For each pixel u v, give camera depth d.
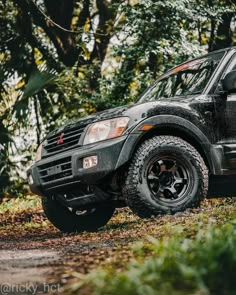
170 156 7.82
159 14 16.08
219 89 8.27
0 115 17.81
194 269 3.57
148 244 5.37
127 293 3.26
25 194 17.19
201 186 7.88
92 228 9.00
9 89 18.83
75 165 7.78
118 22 19.11
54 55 19.38
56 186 8.14
